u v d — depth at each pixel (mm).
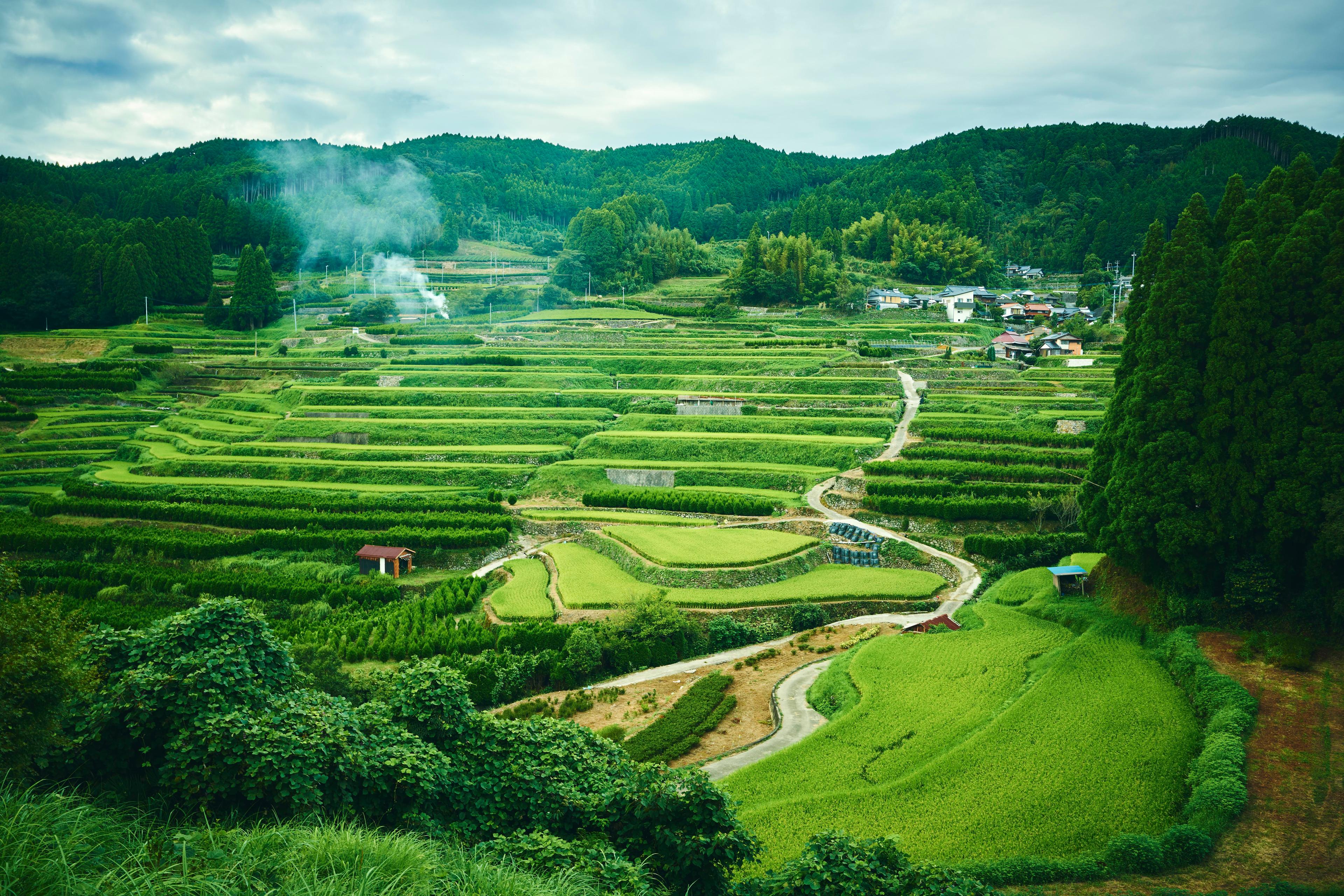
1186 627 57938
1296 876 34312
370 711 31719
